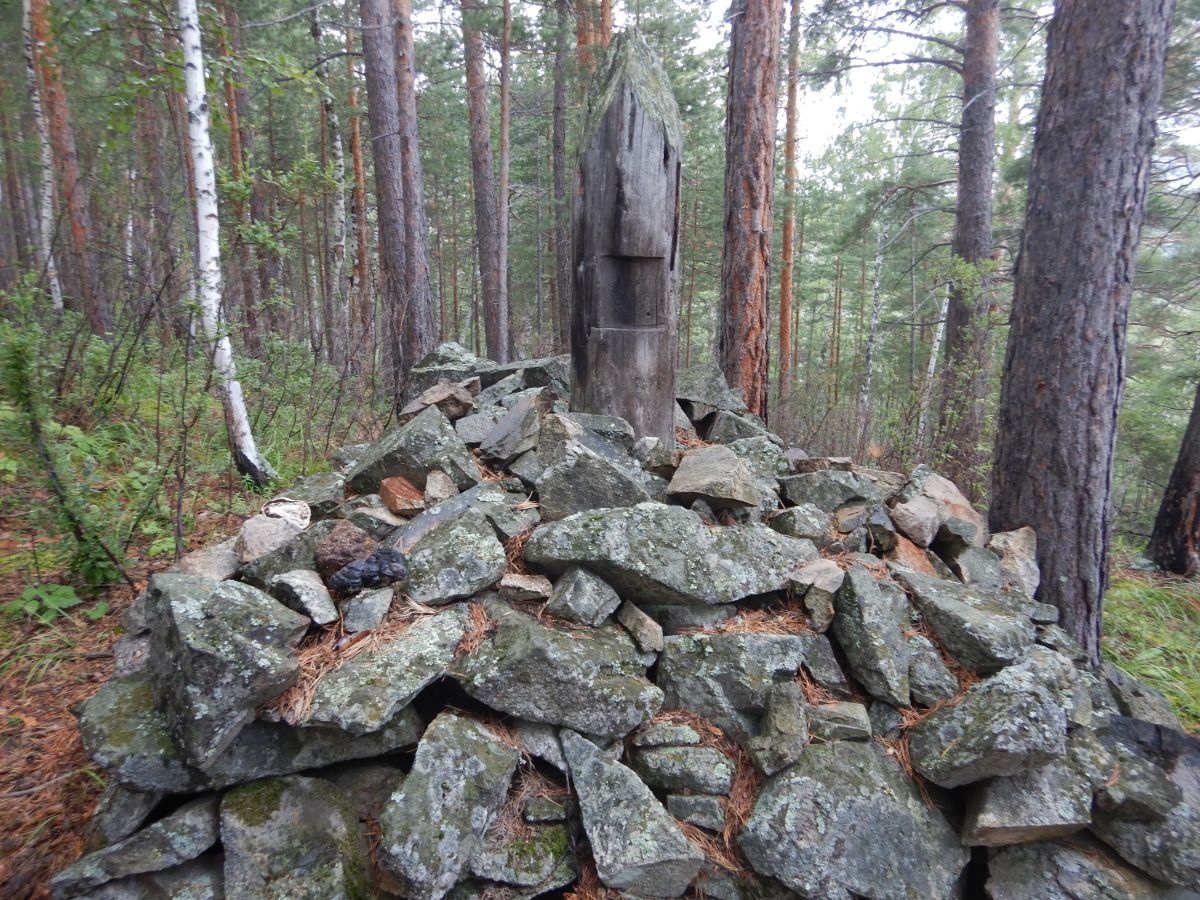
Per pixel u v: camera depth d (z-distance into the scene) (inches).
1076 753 97.4
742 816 91.8
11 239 453.4
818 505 136.5
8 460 156.3
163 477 146.6
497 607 99.8
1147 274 449.7
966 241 369.4
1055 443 142.8
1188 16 381.4
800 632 107.6
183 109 401.4
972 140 364.5
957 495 149.7
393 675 86.1
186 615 80.4
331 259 593.6
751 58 223.5
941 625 111.3
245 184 187.2
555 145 576.4
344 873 76.4
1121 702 119.4
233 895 74.5
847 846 87.0
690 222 708.0
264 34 457.7
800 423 386.3
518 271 846.5
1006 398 152.3
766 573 110.8
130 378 231.5
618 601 104.0
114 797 82.0
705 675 100.2
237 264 285.1
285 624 85.8
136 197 290.4
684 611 107.7
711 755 94.4
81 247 311.0
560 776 91.6
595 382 140.7
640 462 133.9
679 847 84.7
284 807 80.4
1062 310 140.6
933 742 95.5
